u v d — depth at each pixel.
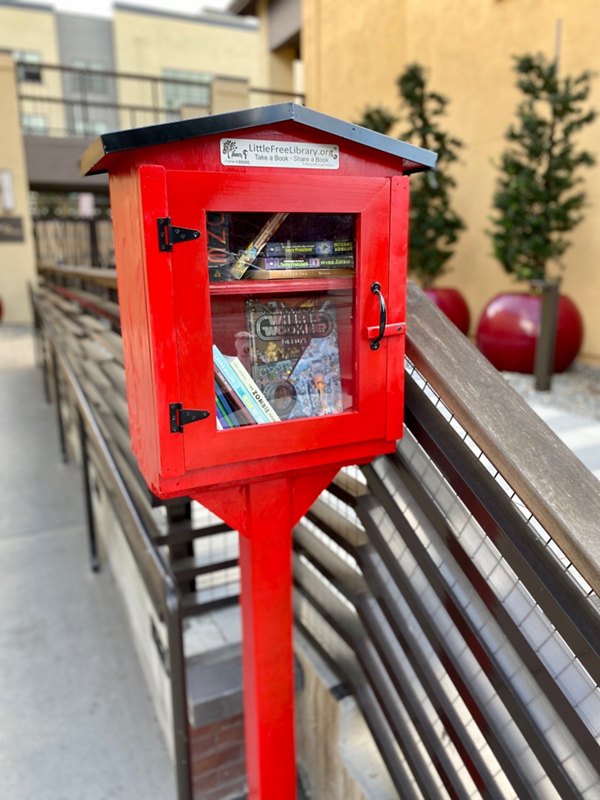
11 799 1.81
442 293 5.37
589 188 4.40
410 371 1.20
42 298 6.12
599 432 2.75
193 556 1.93
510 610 0.94
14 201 9.84
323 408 1.10
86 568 3.01
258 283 0.98
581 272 4.58
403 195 1.04
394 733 1.31
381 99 6.82
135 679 2.28
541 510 0.84
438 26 5.68
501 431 0.93
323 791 1.69
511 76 4.93
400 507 1.22
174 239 0.87
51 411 5.54
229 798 1.75
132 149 0.82
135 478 1.74
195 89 17.00
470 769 1.06
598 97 4.23
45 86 16.39
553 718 0.90
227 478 1.02
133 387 1.08
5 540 3.29
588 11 4.23
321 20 7.91
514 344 4.31
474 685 1.05
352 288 1.06
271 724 1.29
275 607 1.21
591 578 0.76
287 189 0.94
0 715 2.12
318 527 1.56
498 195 4.11
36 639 2.51
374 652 1.42
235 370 1.00
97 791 1.83
